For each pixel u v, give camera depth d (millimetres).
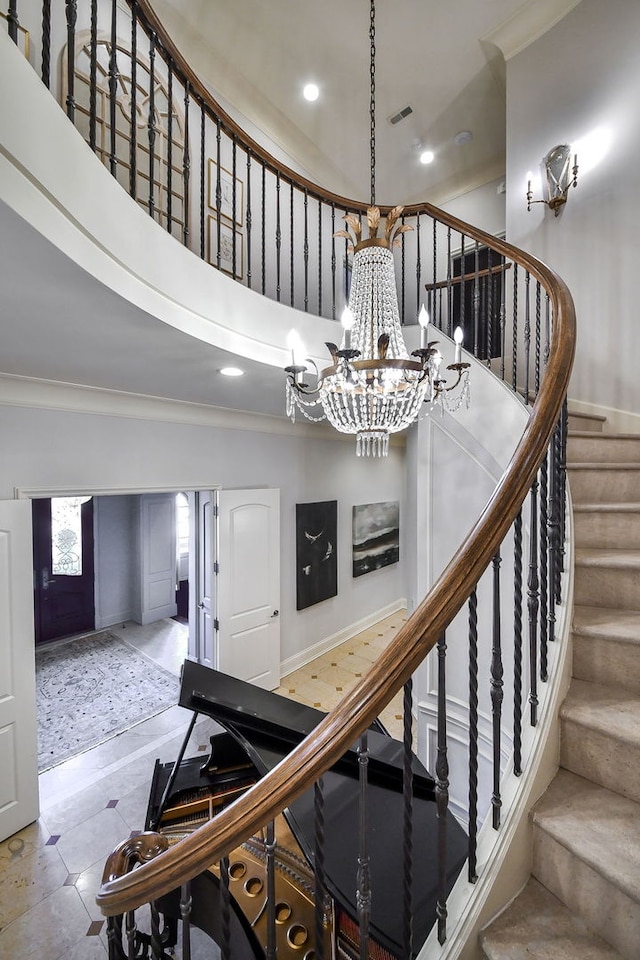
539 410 1183
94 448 3061
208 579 4160
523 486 1046
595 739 1147
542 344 3492
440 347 2816
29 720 2611
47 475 2830
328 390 2008
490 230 4758
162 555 6277
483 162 4656
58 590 5641
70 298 1407
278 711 2092
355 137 4340
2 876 2275
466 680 2623
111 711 3867
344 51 3453
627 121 2943
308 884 1528
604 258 3072
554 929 956
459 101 3932
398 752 1785
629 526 1765
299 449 4691
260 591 4137
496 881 991
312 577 4816
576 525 1797
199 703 2086
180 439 3596
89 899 2150
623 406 2986
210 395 3230
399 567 6359
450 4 3141
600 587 1549
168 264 1665
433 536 2932
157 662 4879
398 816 1451
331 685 4328
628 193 2947
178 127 3400
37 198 1035
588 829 1009
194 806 2078
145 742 3428
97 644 5391
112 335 1795
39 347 1974
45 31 1146
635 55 2896
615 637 1296
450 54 3510
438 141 4379
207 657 4254
